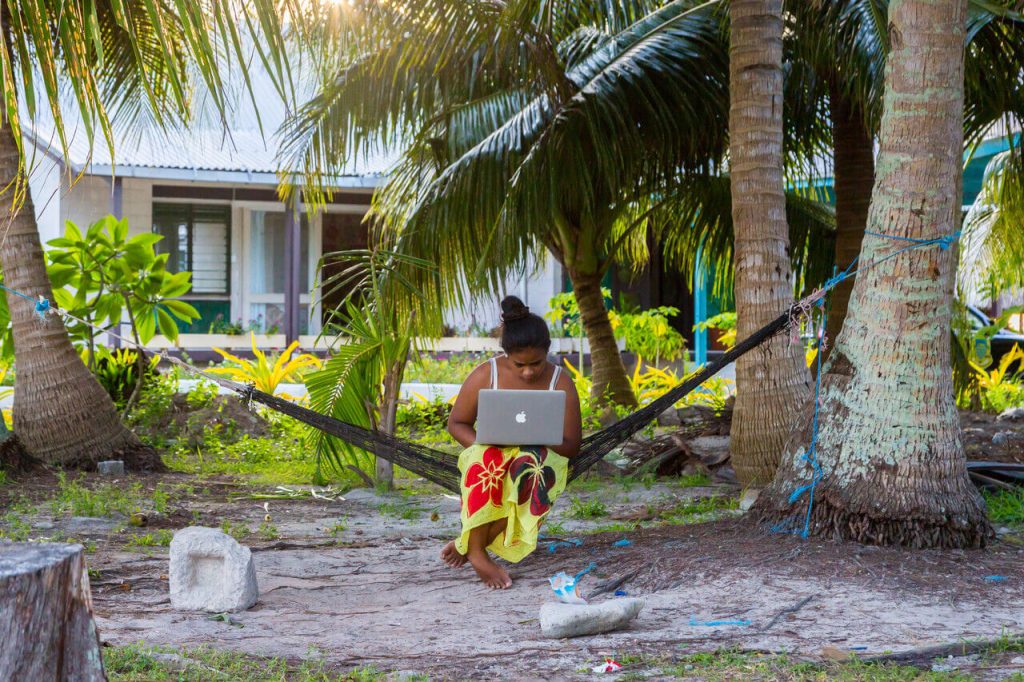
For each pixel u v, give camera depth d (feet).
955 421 18.61
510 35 28.89
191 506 26.84
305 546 21.65
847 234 34.86
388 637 14.52
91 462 30.63
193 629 14.79
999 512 23.08
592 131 31.14
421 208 32.55
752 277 25.54
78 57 14.01
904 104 18.62
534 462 17.29
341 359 29.53
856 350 18.93
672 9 35.40
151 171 64.23
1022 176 38.40
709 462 32.63
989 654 13.19
